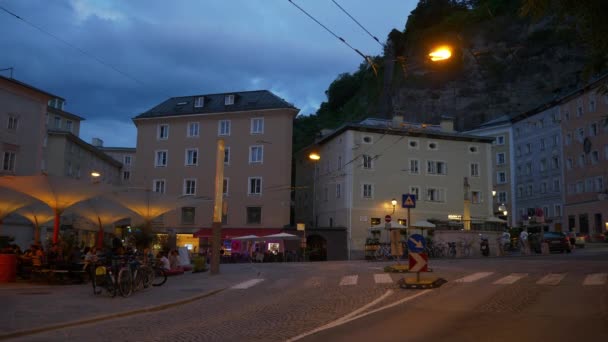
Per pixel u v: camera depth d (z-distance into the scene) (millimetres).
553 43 83188
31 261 19688
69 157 61656
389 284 16750
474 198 55281
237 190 53812
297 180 67062
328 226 54875
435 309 11469
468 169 55531
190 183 55438
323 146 58594
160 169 56625
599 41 9641
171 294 15867
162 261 22734
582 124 63844
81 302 13812
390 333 8812
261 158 53812
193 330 9938
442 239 38969
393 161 52906
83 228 40781
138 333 9695
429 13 93875
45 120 45094
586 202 62531
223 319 11305
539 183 73375
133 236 28703
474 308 11477
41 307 12711
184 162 56031
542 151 73000
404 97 88812
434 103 88625
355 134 52094
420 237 15875
